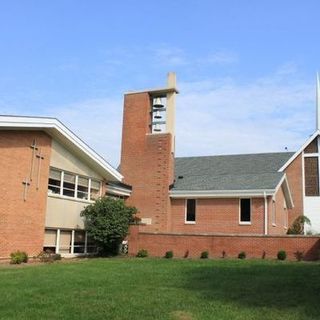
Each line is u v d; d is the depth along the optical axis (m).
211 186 33.19
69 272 17.14
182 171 38.47
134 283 14.52
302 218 35.22
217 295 12.48
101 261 23.19
